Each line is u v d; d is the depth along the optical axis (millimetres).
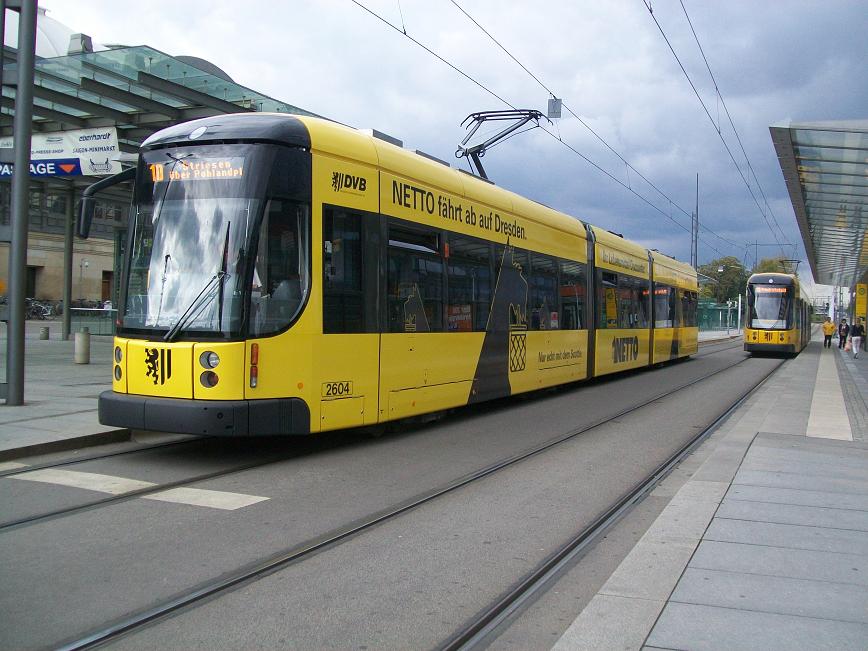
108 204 28828
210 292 7723
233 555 5184
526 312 13172
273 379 7793
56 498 6570
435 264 10336
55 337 31531
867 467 8023
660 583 4621
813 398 15016
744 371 23672
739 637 3838
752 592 4461
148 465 8008
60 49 28672
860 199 21703
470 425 11367
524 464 8523
